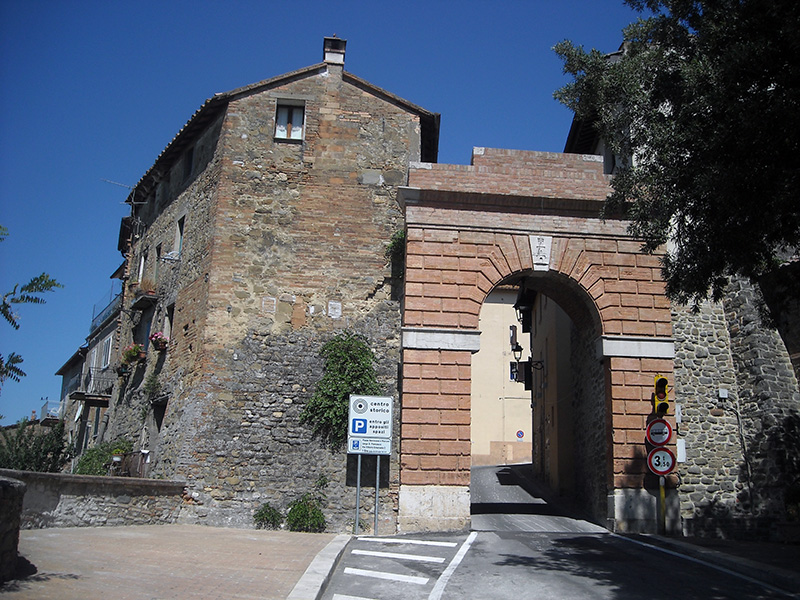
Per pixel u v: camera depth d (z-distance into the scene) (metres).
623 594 10.34
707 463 18.22
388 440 16.89
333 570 11.66
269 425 19.14
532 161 18.94
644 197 13.83
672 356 18.17
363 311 20.39
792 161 11.43
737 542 15.94
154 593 8.98
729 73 11.48
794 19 10.77
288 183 21.14
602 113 14.38
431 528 16.58
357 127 21.81
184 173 24.66
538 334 30.81
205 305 20.16
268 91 21.88
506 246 18.42
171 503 17.70
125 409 26.56
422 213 18.39
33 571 9.48
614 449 17.50
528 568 12.23
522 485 28.66
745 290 19.44
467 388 17.45
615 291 18.48
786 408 18.28
